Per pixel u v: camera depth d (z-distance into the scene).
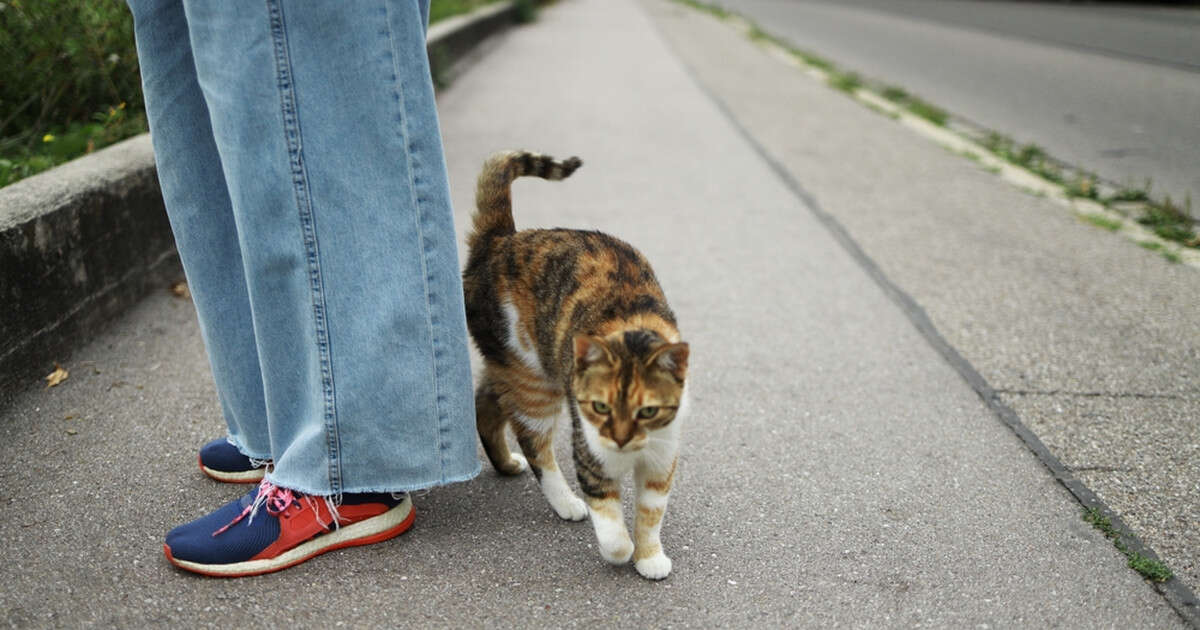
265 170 2.27
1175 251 5.29
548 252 2.82
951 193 6.44
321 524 2.48
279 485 2.46
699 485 2.97
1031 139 8.12
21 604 2.23
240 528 2.42
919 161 7.34
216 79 2.23
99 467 2.87
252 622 2.23
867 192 6.44
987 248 5.31
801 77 11.56
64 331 3.51
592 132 7.90
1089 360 3.90
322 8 2.19
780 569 2.54
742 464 3.10
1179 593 2.45
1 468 2.82
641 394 2.42
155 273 4.26
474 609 2.32
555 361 2.73
